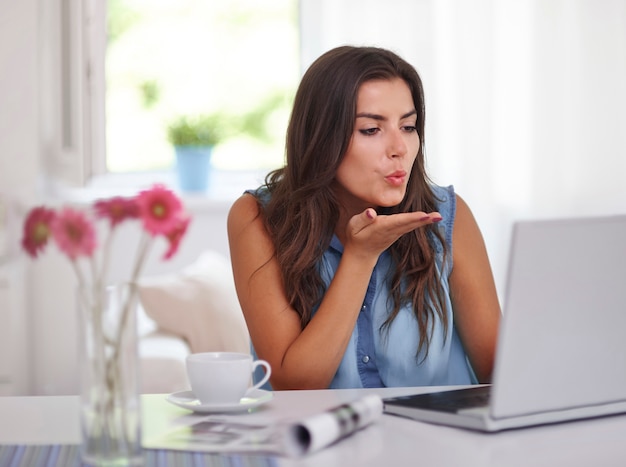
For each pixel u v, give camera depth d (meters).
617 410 1.05
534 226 0.91
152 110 3.70
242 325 2.69
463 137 3.37
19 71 3.22
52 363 3.33
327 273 1.48
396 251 1.46
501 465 0.86
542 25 3.37
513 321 0.93
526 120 3.38
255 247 1.48
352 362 1.43
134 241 3.31
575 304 0.97
